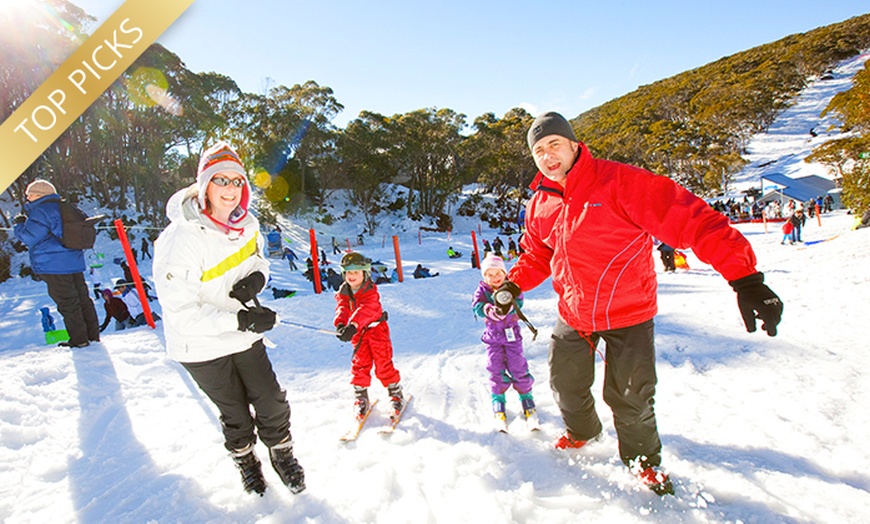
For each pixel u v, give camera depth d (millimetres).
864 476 2107
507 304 2461
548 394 3449
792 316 5090
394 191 51062
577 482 2229
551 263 2295
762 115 80000
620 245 2021
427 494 2201
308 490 2285
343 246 35625
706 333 4719
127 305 8406
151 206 35156
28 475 2557
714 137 68312
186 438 2963
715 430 2641
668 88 116812
